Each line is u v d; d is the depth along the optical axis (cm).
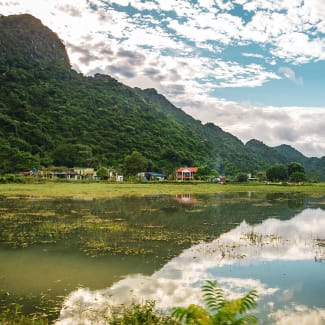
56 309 1077
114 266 1532
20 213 3134
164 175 11650
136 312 968
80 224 2578
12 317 1006
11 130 12625
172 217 3050
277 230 2486
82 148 12781
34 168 9988
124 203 4197
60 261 1612
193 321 641
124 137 15138
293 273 1446
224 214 3319
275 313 1048
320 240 2117
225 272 1456
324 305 1112
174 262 1603
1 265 1548
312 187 8700
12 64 19412
